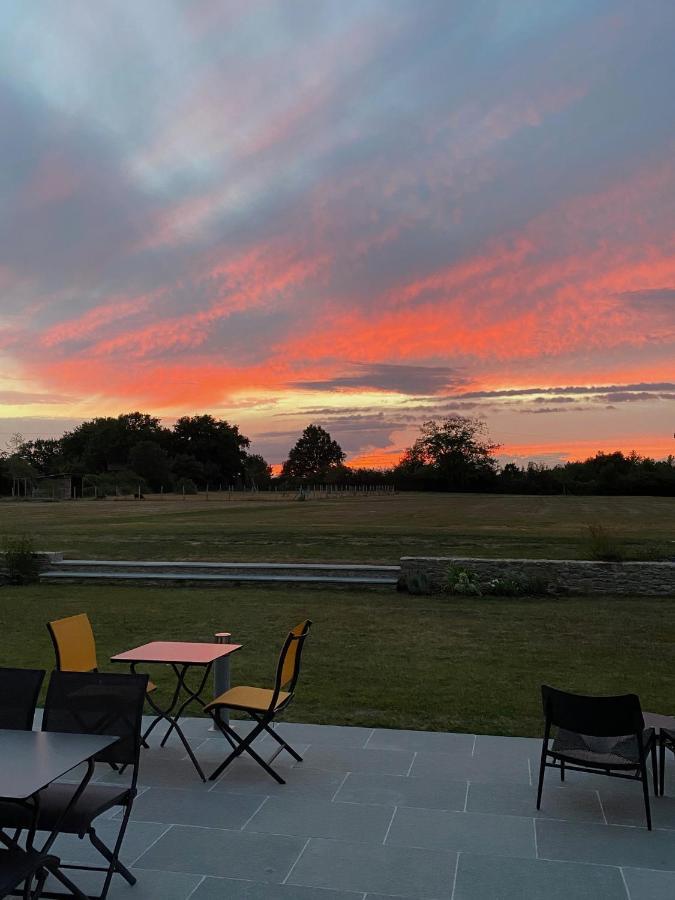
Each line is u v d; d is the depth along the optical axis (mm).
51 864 3270
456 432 119500
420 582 16312
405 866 3920
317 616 13344
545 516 44219
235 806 4734
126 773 5344
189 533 30125
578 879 3779
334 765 5535
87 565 18547
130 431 126688
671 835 4305
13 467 81750
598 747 4762
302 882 3750
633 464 106062
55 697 3955
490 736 6262
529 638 11312
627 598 15867
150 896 3611
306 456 174625
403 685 8258
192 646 6156
